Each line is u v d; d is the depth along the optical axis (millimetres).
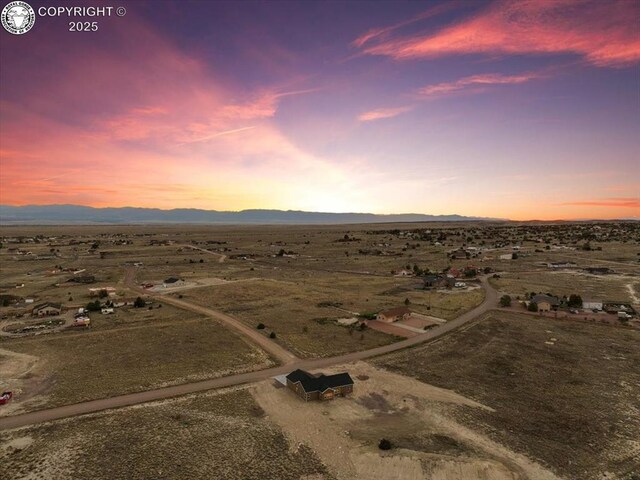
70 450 45500
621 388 61688
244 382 63125
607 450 46406
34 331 88375
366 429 50562
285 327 90812
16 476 41156
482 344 80750
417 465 43219
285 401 57438
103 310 103500
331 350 77250
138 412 53844
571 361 72000
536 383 63406
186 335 85125
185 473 42062
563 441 48094
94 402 56438
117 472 41969
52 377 64438
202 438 48219
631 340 83000
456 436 49031
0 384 61844
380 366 70000
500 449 46438
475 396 59156
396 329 90125
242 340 82000
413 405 56562
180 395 58719
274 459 44688
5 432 48938
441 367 69562
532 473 42281
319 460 44719
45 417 52438
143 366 68875
